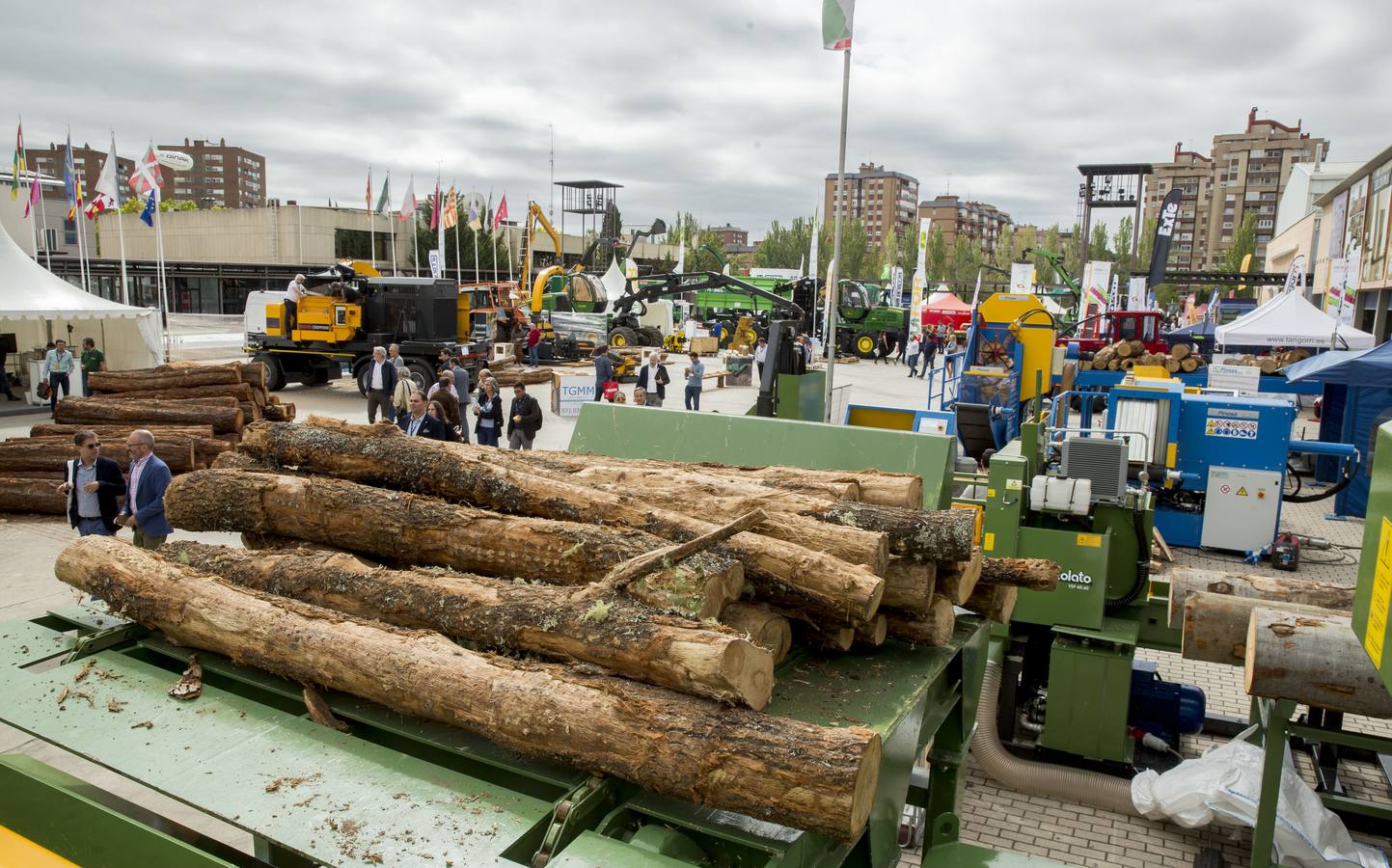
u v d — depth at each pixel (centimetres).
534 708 259
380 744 305
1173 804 515
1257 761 510
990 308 1575
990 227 17350
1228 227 14050
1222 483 1095
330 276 2239
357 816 241
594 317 3023
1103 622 590
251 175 19238
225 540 1033
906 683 322
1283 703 380
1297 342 1986
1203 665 803
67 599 811
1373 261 2209
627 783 267
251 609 328
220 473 438
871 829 279
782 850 237
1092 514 607
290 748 279
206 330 4200
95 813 291
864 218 16150
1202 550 1143
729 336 3884
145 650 370
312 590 353
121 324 2158
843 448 494
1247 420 1080
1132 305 3875
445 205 3600
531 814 243
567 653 284
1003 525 598
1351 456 1147
